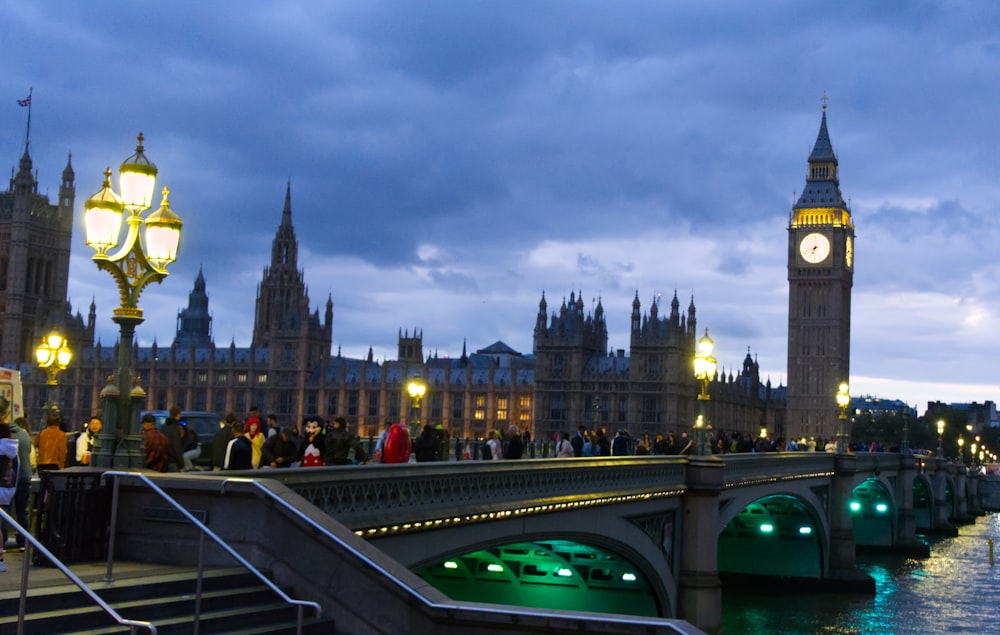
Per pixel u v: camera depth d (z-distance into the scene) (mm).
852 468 98812
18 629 15875
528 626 19625
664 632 18406
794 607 90625
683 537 57812
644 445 60844
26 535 15844
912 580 110062
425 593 20844
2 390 47594
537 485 40719
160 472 25672
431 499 33312
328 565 21906
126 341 24875
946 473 189875
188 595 20531
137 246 25078
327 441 32281
